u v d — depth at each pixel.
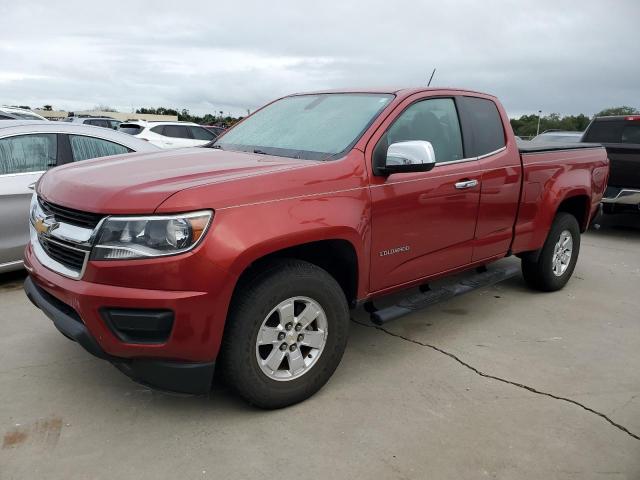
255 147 3.88
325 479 2.57
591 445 2.89
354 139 3.47
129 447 2.78
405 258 3.68
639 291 5.62
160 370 2.72
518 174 4.54
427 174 3.73
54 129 5.30
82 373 3.50
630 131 8.61
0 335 4.03
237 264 2.69
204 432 2.92
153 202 2.61
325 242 3.20
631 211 8.46
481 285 4.46
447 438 2.91
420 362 3.80
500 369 3.73
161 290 2.59
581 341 4.26
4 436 2.83
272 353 3.01
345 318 3.28
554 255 5.27
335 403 3.23
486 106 4.50
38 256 3.14
